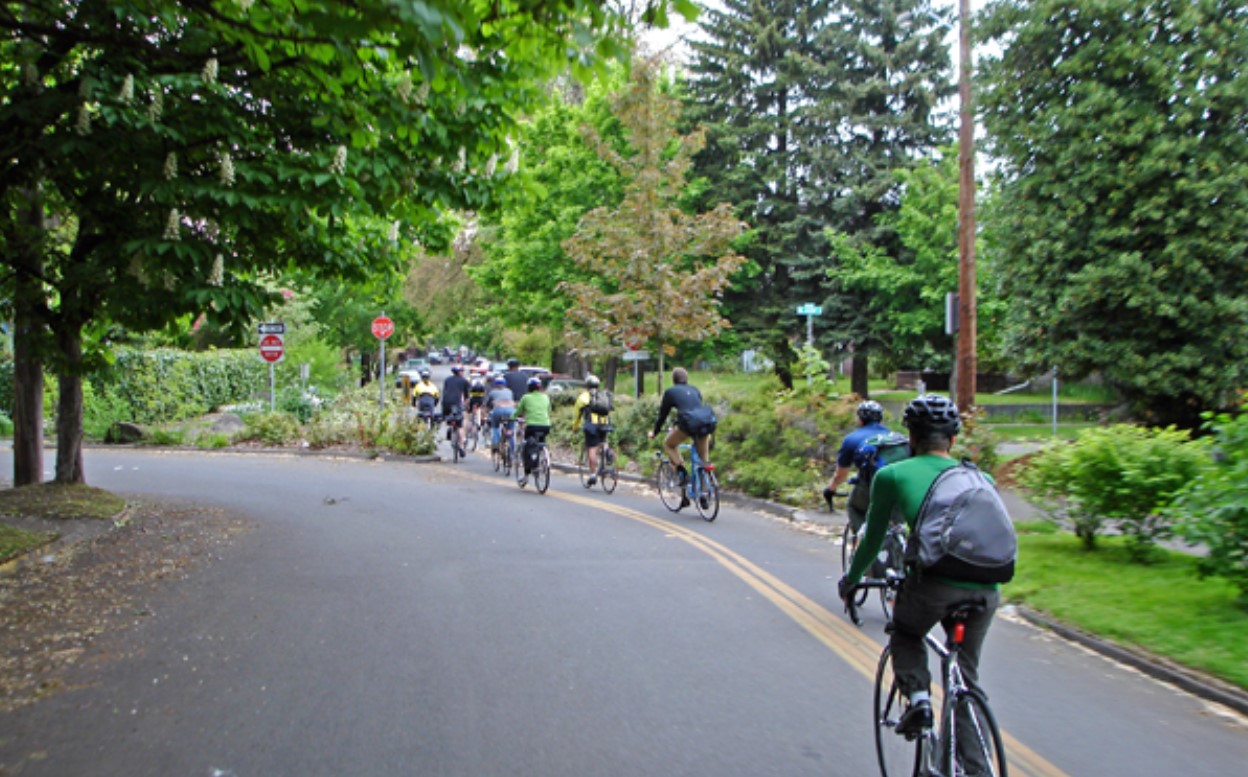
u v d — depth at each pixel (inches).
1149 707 233.0
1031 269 720.3
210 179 375.2
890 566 291.1
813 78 1332.4
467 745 202.7
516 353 1857.8
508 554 415.5
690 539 456.1
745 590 349.4
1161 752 204.2
